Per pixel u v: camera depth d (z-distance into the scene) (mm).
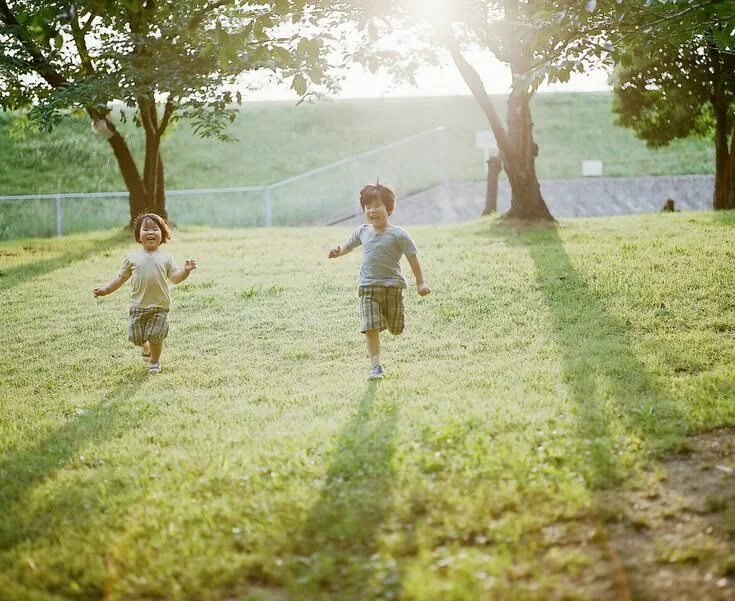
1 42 14281
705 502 3949
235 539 3725
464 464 4457
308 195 24078
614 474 4293
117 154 16672
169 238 7738
